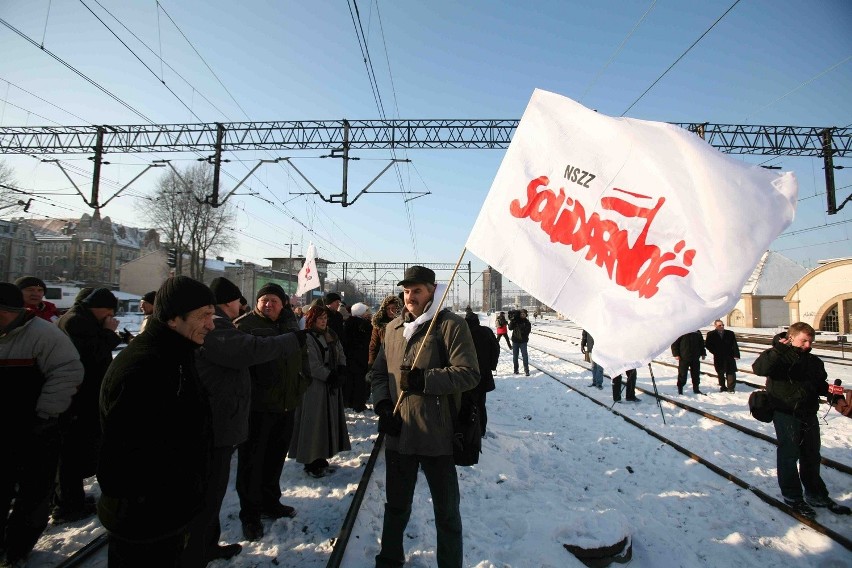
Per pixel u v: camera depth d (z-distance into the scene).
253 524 3.31
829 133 15.75
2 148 15.57
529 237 2.69
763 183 2.35
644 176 2.54
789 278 43.62
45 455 2.96
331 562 2.82
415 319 2.90
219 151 15.10
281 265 67.69
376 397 2.83
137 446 1.71
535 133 2.79
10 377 2.84
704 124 15.80
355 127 15.31
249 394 2.94
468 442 2.66
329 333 4.74
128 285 55.56
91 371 3.64
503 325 14.63
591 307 2.53
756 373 4.26
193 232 35.97
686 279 2.35
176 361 1.90
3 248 52.31
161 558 1.79
